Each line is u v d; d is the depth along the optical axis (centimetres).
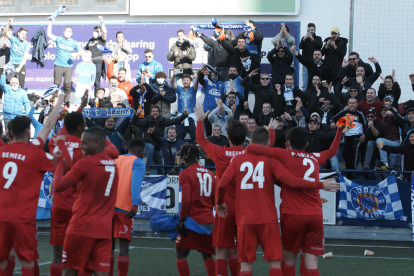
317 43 1438
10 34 1589
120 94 1430
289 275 584
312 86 1352
